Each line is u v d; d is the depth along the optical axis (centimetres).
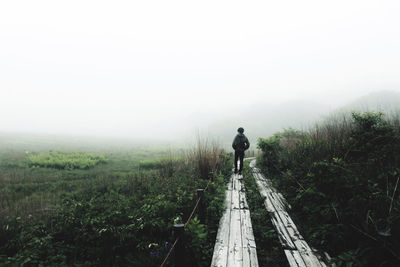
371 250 279
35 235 448
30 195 806
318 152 635
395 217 290
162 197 598
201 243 366
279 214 473
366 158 495
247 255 318
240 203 556
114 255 386
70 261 371
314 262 297
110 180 993
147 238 421
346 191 391
